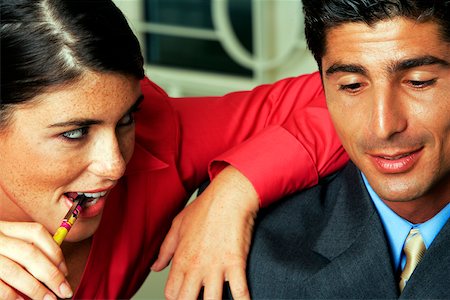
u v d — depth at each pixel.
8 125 1.09
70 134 1.09
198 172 1.42
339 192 1.21
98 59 1.05
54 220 1.19
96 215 1.22
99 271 1.36
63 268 1.16
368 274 1.16
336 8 1.00
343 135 1.09
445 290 1.09
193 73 3.12
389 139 1.02
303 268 1.19
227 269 1.21
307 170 1.29
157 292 2.22
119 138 1.15
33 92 1.05
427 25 0.97
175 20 3.12
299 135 1.32
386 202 1.16
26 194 1.15
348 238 1.18
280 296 1.19
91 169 1.13
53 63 1.04
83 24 1.05
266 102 1.48
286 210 1.27
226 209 1.24
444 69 0.99
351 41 1.00
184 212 1.30
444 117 1.01
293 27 2.75
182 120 1.43
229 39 2.93
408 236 1.17
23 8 1.05
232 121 1.44
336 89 1.06
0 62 1.05
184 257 1.23
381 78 1.00
